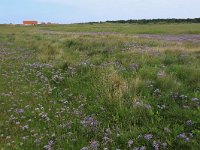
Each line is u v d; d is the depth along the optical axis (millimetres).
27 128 7629
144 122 7410
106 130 7051
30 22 179750
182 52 17797
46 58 18047
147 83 10172
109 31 58812
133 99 8531
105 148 6270
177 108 7996
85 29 72438
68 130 7391
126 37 30875
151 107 8164
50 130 7488
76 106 9227
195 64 13406
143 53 16781
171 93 9242
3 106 9391
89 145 6539
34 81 12539
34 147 6633
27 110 8977
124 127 7352
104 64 14117
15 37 40531
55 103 9578
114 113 8078
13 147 6629
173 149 6215
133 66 13258
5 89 11484
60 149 6410
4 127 7785
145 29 64312
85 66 13695
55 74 13391
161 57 15297
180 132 6738
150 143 6441
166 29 61406
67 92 10742
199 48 20406
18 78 13234
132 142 6410
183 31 52250
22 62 17703
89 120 7758
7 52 23438
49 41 29219
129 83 9969
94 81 11266
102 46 23625
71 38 29641
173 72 11625
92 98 9695
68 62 14914
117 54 17297
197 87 9875
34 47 26391
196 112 7617
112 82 9789
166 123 7277
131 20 139750
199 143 6223
